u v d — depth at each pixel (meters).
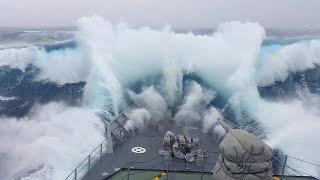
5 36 32.41
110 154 9.05
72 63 18.62
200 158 8.51
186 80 14.96
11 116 15.36
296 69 18.66
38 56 19.75
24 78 18.91
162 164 8.41
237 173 5.68
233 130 6.18
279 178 7.75
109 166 8.34
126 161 8.63
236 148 5.66
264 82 17.48
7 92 17.64
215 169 6.08
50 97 16.88
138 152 9.20
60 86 17.75
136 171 7.98
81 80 17.94
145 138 10.24
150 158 8.80
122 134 10.27
